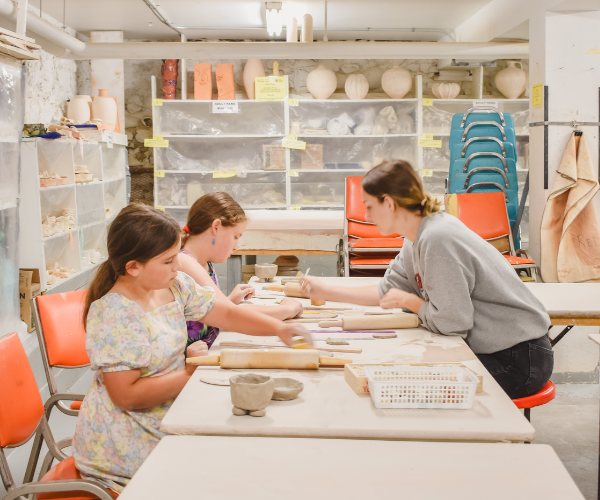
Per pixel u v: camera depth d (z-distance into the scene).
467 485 0.94
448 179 4.38
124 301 1.42
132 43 5.46
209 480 0.96
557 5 4.04
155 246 1.37
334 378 1.43
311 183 7.16
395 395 1.23
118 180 6.39
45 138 4.05
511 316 1.82
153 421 1.46
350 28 7.05
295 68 7.80
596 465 2.66
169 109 7.08
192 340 1.99
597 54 4.15
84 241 5.34
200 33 7.25
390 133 7.14
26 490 1.30
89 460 1.46
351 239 3.80
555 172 4.14
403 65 7.77
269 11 5.79
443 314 1.75
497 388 1.36
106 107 6.38
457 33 6.98
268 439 1.12
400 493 0.92
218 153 7.20
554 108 4.15
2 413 1.52
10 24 4.29
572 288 2.60
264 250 3.85
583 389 3.57
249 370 1.49
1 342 1.59
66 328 2.03
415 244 1.83
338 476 0.97
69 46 5.13
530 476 0.97
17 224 3.27
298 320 1.98
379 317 1.87
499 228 3.88
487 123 4.26
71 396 1.92
